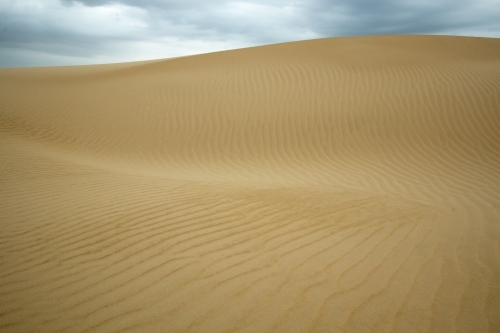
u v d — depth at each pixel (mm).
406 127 11219
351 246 3852
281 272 3197
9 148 9578
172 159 10578
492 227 4699
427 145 10344
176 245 3744
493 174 8258
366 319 2527
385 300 2768
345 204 5703
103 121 13211
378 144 10664
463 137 10461
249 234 4121
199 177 8148
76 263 3312
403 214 5227
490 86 12562
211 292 2846
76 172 7309
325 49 21328
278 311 2607
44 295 2789
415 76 14430
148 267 3248
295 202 5672
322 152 10562
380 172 8812
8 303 2682
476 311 2637
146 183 6551
